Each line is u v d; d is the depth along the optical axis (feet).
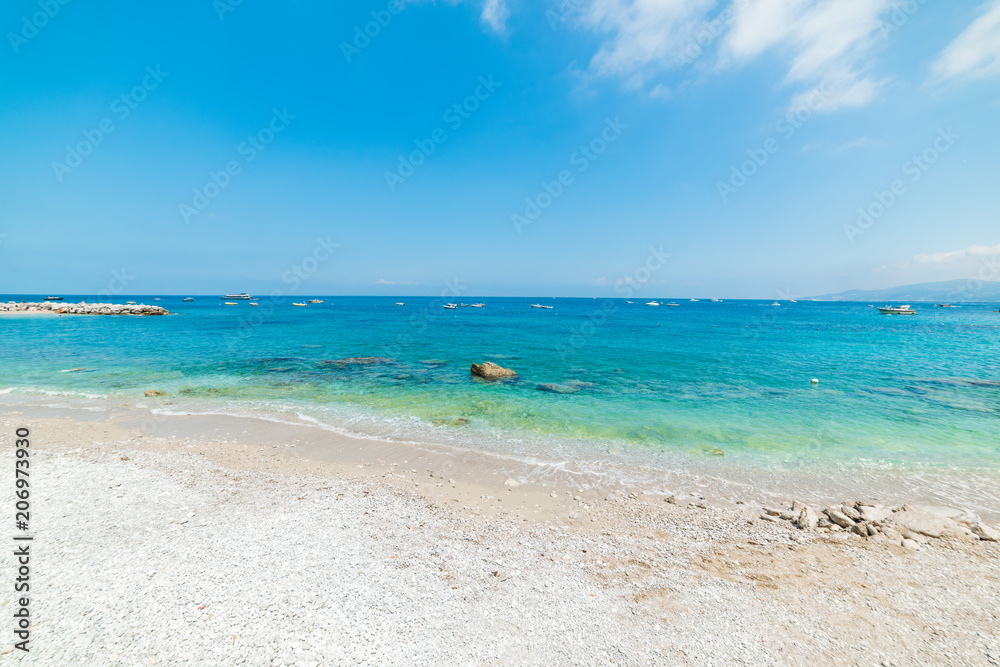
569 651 16.71
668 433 46.85
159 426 47.44
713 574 22.09
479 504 30.58
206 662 15.83
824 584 21.21
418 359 95.81
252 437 44.32
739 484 34.63
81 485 31.65
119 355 96.43
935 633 17.69
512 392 65.57
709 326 192.65
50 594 19.38
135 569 21.45
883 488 33.88
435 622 18.26
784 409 56.24
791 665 15.97
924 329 184.96
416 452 40.96
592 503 31.04
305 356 99.09
